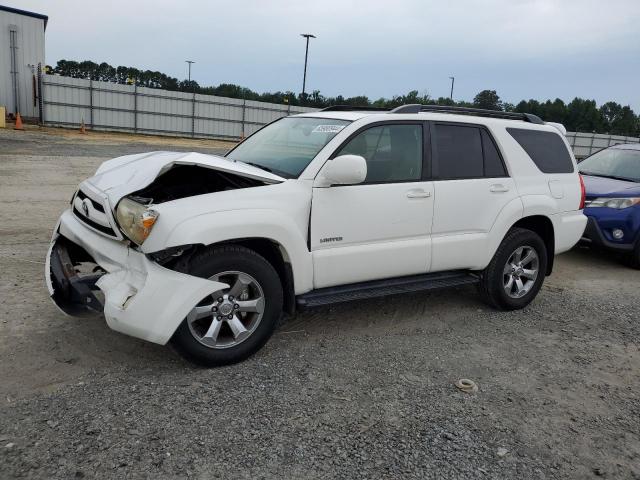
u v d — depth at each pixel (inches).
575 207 231.0
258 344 158.1
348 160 157.0
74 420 123.5
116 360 153.6
